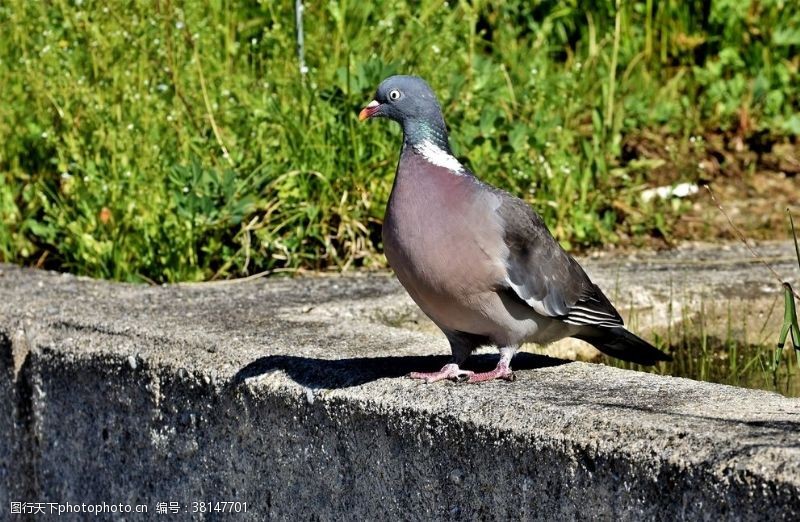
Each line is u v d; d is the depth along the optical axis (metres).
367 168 12.66
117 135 12.66
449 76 13.66
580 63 15.59
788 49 16.55
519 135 13.01
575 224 13.09
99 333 9.05
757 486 5.47
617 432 6.11
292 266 12.20
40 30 14.08
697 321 10.55
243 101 13.33
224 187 11.97
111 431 8.91
